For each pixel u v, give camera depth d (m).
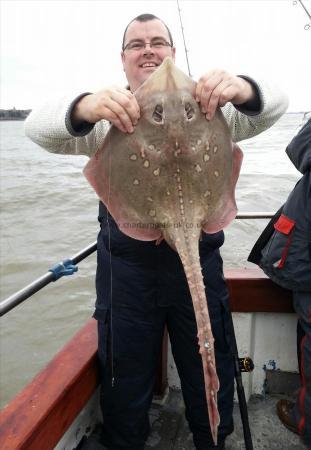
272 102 1.92
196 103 1.71
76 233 11.13
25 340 6.40
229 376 2.40
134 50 2.23
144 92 1.71
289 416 2.70
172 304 2.19
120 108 1.65
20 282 8.16
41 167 28.92
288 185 15.69
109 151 1.78
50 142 2.01
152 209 1.75
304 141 2.29
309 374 2.42
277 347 2.98
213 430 1.43
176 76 1.69
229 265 7.43
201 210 1.76
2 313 1.93
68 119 1.84
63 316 6.95
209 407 1.44
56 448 2.22
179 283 2.15
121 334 2.19
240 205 12.34
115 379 2.27
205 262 2.19
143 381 2.30
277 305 2.85
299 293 2.46
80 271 8.49
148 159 1.71
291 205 2.40
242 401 2.42
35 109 2.06
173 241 1.70
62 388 2.04
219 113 1.82
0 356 6.04
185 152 1.70
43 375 2.15
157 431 2.74
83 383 2.23
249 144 47.19
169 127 1.67
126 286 2.14
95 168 1.83
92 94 1.83
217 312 2.27
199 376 2.35
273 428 2.75
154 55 2.21
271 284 2.82
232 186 1.91
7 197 16.14
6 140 87.56
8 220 12.69
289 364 2.99
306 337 2.45
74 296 7.52
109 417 2.36
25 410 1.88
